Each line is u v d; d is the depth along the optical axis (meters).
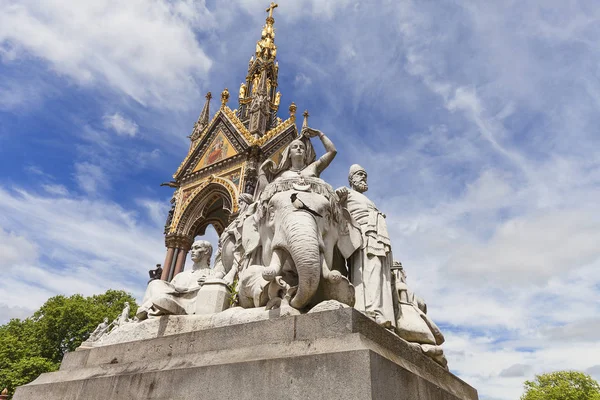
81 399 4.47
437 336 5.94
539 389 44.53
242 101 46.81
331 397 3.06
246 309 4.57
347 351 3.20
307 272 4.15
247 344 3.93
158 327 4.91
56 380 5.07
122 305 38.00
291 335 3.74
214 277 5.67
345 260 5.61
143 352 4.63
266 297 4.66
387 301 5.20
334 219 5.19
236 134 37.91
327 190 5.24
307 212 4.78
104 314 35.03
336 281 4.41
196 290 5.55
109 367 4.74
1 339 32.69
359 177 6.78
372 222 5.70
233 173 36.06
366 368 3.04
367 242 5.50
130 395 4.10
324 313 3.70
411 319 5.39
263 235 5.17
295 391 3.22
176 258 36.69
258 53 50.06
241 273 5.14
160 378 3.98
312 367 3.25
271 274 4.38
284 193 5.04
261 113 39.34
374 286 5.16
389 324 4.82
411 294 6.16
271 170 6.61
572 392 42.06
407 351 4.18
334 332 3.53
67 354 5.46
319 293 4.61
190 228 37.84
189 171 40.03
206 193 37.56
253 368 3.50
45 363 30.25
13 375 29.02
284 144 38.75
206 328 4.65
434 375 4.54
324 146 6.54
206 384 3.66
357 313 3.62
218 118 40.78
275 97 46.75
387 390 3.16
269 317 4.25
